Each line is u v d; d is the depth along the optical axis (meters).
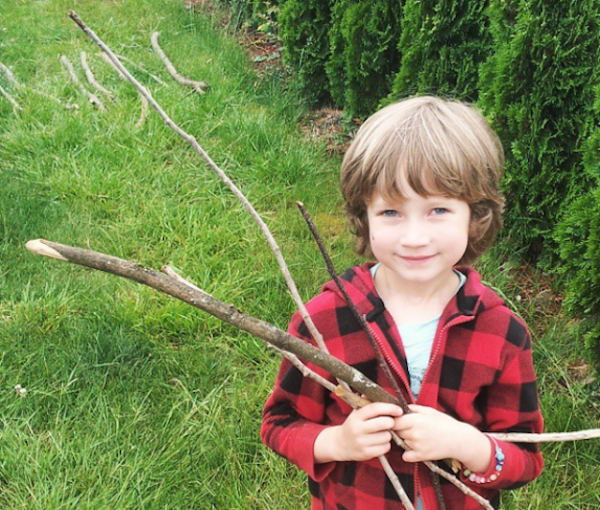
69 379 3.11
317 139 5.38
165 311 3.50
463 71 4.14
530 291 3.71
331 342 1.63
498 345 1.57
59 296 3.58
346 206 1.67
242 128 5.24
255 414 3.01
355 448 1.50
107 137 5.18
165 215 4.32
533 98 3.46
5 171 4.73
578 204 3.12
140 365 3.25
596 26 3.30
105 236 4.19
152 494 2.62
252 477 2.76
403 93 4.48
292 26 5.62
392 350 1.58
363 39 4.93
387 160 1.44
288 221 4.38
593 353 3.00
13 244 4.10
